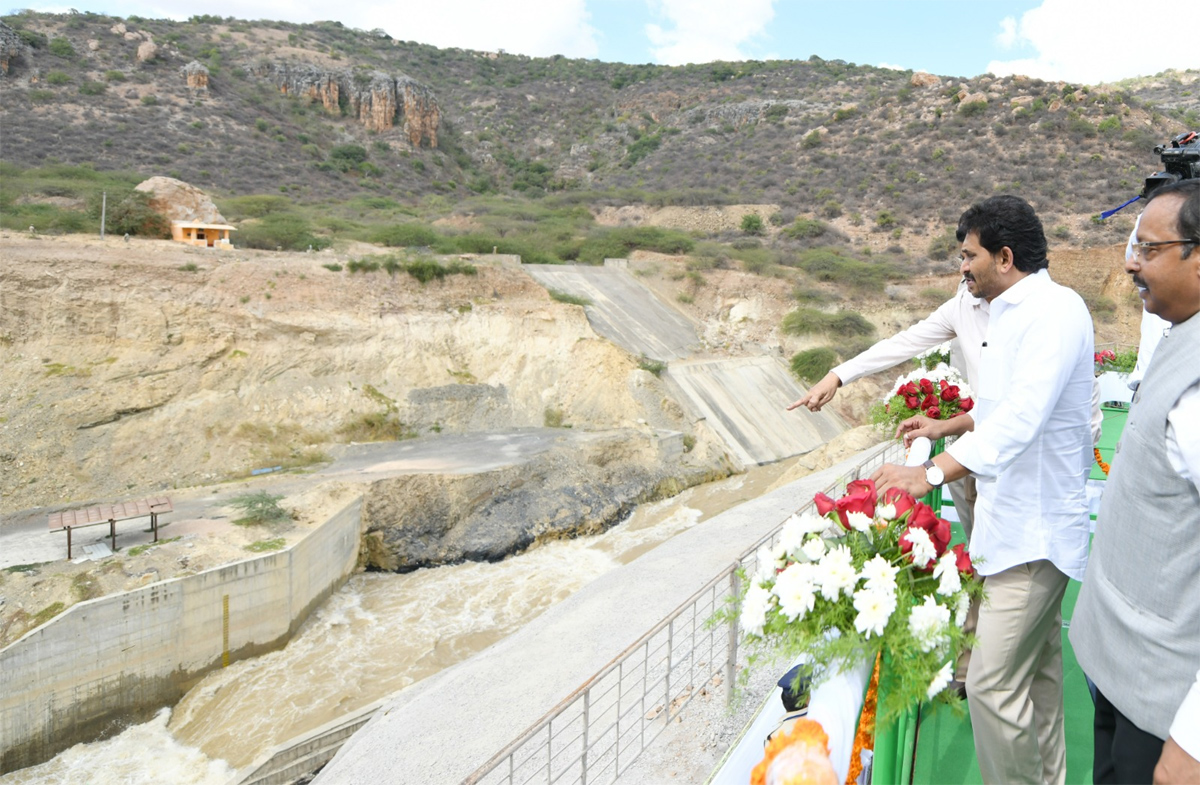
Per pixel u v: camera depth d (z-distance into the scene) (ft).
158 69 305.32
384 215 227.20
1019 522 11.06
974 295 12.35
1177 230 7.63
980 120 279.49
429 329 132.05
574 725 28.22
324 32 447.42
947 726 15.25
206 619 66.64
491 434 123.34
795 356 163.12
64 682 58.49
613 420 132.57
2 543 72.69
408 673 69.21
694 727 24.61
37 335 100.78
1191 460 6.98
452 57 482.28
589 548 98.73
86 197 149.69
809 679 9.92
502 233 212.23
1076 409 11.07
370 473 98.53
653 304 173.99
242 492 89.97
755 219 240.32
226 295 117.08
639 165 342.64
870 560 8.75
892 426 20.59
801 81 408.05
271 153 281.54
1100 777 9.64
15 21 298.15
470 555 93.35
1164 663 7.59
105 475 92.79
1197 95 370.32
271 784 48.80
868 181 261.03
